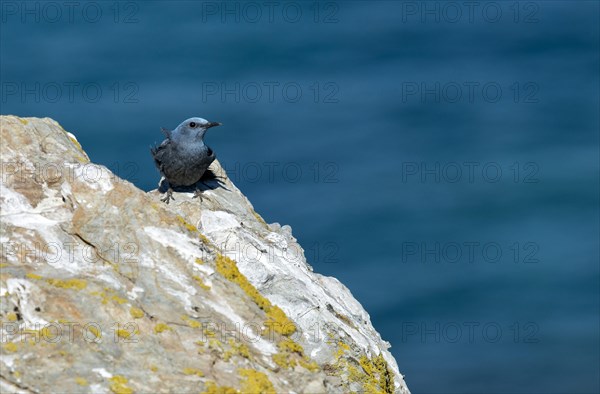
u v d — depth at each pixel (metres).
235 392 9.66
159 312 10.44
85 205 11.41
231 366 10.04
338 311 12.86
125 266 10.91
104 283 10.55
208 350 10.12
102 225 11.25
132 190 11.61
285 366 10.53
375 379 11.70
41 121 12.60
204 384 9.63
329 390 10.67
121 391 9.37
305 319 11.73
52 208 11.41
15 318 9.81
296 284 12.16
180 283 10.90
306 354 11.30
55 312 10.02
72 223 11.24
